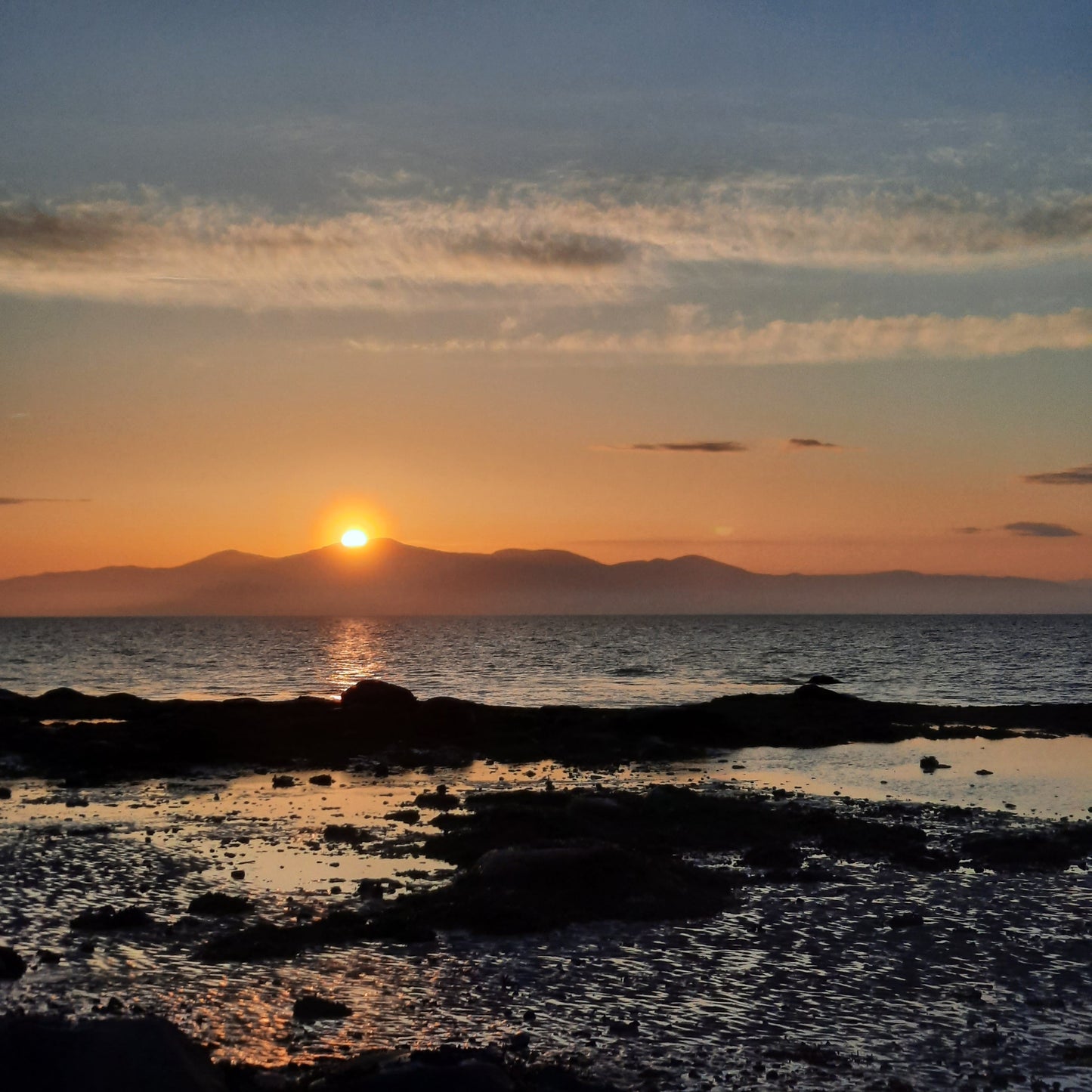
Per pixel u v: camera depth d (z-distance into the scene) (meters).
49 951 19.53
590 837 29.16
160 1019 12.98
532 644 191.62
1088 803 36.50
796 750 51.84
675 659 139.25
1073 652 155.25
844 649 167.25
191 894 23.75
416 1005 17.14
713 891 23.89
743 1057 15.09
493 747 50.88
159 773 43.75
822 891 24.16
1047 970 18.77
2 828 31.58
